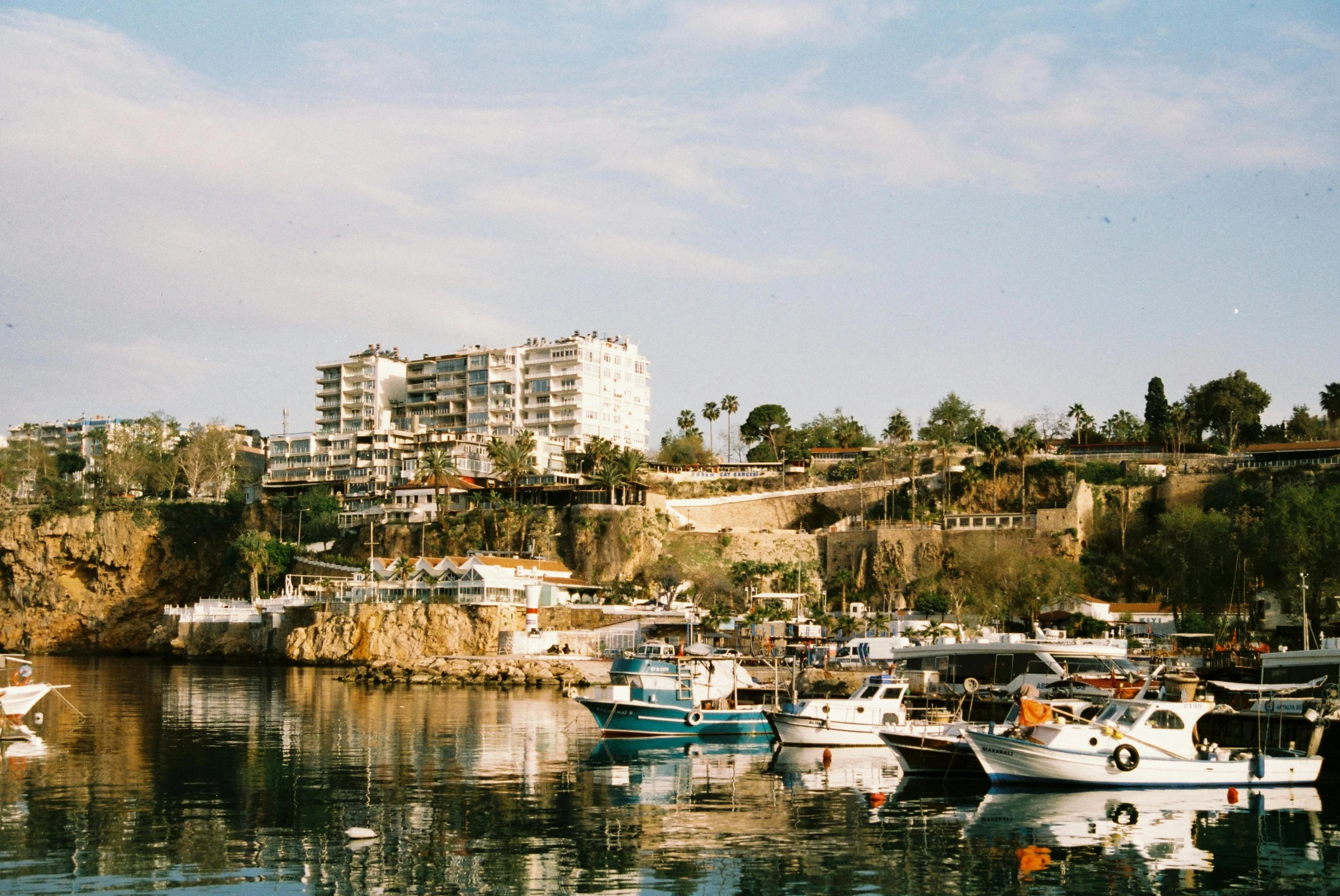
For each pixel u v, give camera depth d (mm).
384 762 67125
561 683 129500
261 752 70812
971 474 185625
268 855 44469
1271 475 164000
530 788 59562
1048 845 48094
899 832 50125
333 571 190375
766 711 79000
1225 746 71125
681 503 192625
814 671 109312
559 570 175375
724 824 51344
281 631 171250
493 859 44406
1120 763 59781
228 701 105562
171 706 100312
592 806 54938
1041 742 60375
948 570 164125
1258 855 46938
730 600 166750
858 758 73750
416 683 133750
